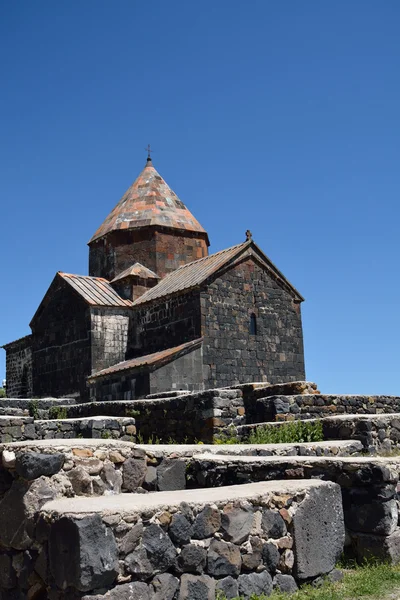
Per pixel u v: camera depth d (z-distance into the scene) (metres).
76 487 6.00
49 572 4.59
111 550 4.39
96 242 27.91
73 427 12.43
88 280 25.72
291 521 5.47
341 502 5.93
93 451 6.27
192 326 21.67
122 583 4.43
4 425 11.95
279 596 5.10
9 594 5.16
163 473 7.12
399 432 10.65
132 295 25.02
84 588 4.23
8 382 28.75
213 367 21.30
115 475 6.38
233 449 8.03
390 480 6.22
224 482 7.09
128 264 26.67
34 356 26.42
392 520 6.16
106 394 21.80
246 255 22.97
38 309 26.34
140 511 4.62
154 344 23.22
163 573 4.64
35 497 5.60
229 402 12.18
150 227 26.64
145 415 13.59
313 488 5.71
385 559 6.04
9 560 5.29
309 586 5.40
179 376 20.47
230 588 4.94
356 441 9.49
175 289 22.58
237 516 5.11
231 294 22.36
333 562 5.68
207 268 22.86
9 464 5.98
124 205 28.14
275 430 10.91
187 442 12.47
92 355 23.31
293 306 23.94
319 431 10.52
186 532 4.81
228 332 21.95
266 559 5.22
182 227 27.14
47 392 25.36
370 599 5.10
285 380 23.05
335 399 12.50
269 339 22.98
